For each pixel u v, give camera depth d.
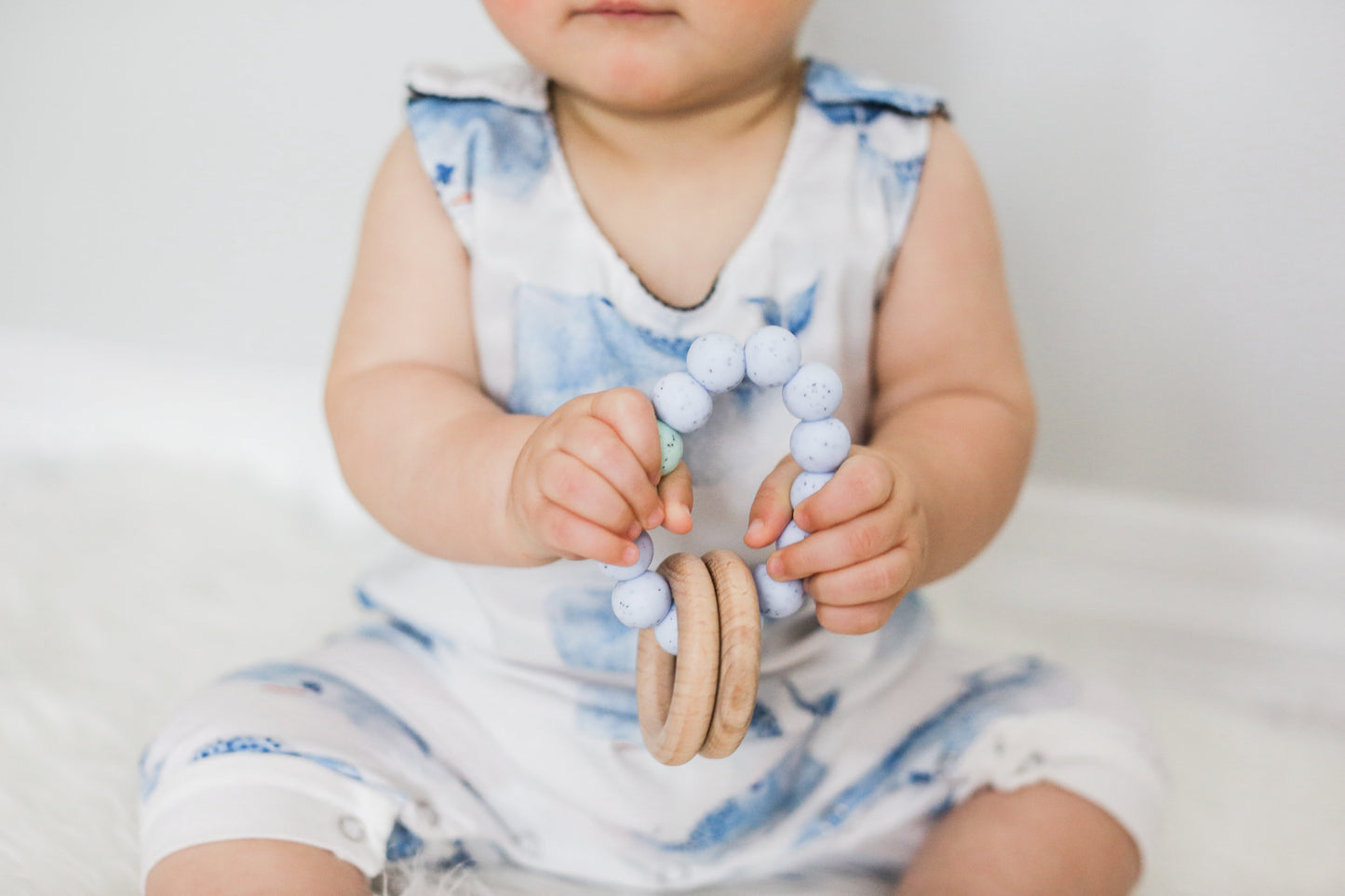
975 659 0.93
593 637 0.84
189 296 1.53
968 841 0.79
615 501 0.62
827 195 0.88
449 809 0.78
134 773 0.91
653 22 0.76
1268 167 1.25
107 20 1.46
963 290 0.92
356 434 0.85
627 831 0.81
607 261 0.86
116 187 1.52
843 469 0.67
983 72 1.29
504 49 1.39
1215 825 0.95
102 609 1.17
